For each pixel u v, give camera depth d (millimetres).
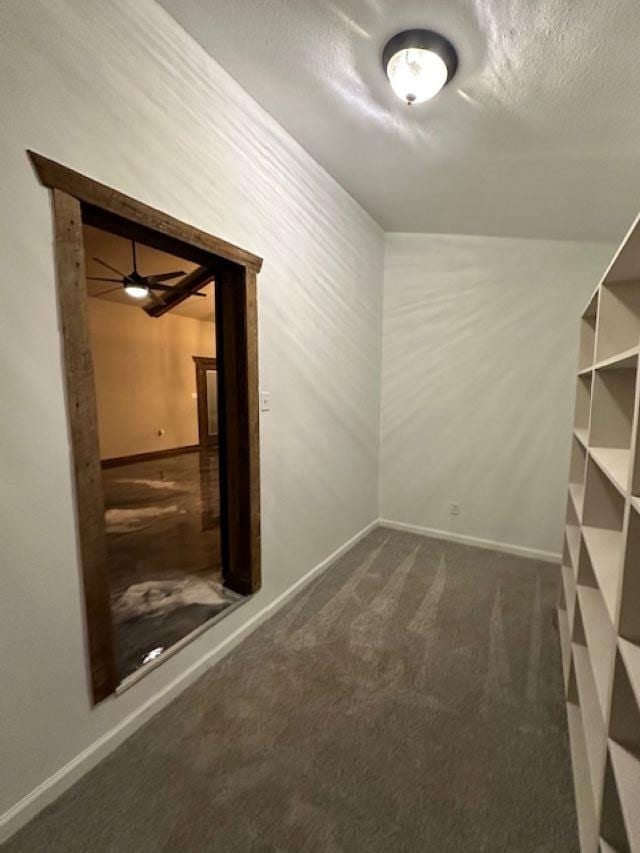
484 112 1773
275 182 2182
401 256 3477
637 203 2309
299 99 1936
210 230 1790
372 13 1397
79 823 1281
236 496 2244
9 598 1229
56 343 1290
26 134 1172
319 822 1286
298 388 2529
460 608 2508
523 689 1852
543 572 2990
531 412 3199
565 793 1385
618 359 1253
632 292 1587
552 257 3021
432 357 3477
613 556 1473
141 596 2355
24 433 1233
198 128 1703
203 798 1356
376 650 2115
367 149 2258
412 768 1469
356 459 3336
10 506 1215
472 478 3441
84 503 1390
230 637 2123
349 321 3051
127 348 6832
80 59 1285
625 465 1331
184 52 1612
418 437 3609
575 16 1277
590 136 1832
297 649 2123
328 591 2699
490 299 3234
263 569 2344
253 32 1567
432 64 1476
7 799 1248
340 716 1695
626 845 1069
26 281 1207
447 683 1887
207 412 8180
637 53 1367
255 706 1746
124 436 6855
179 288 5832
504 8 1299
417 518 3697
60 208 1253
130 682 1596
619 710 1051
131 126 1444
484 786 1406
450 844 1229
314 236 2555
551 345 3090
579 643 1697
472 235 3215
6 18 1114
